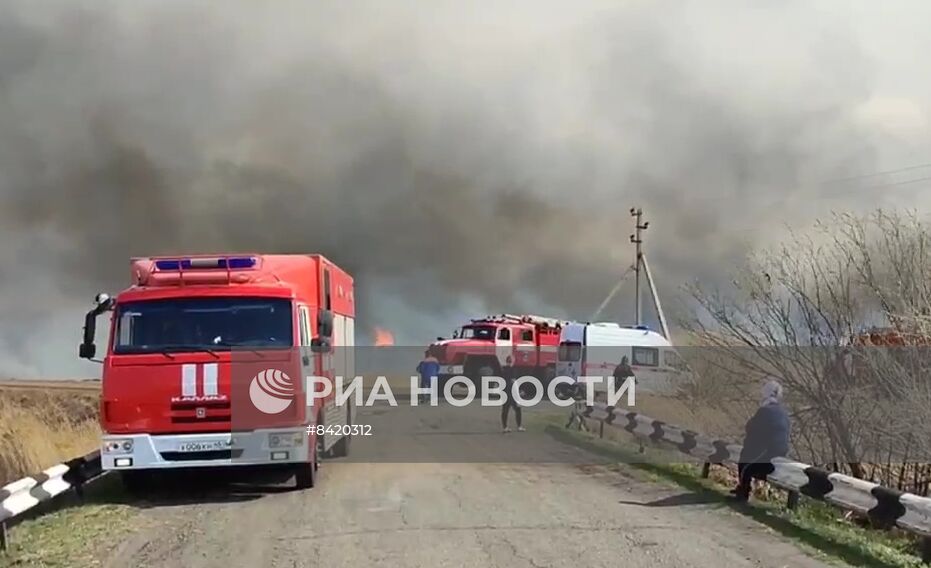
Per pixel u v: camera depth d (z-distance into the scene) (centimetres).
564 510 1099
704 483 1339
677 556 849
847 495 986
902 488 1310
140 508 1166
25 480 1026
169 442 1184
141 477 1291
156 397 1186
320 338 1309
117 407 1183
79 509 1146
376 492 1255
